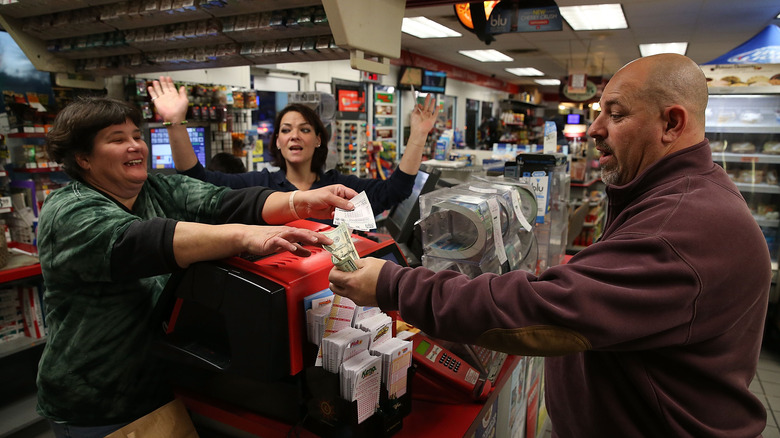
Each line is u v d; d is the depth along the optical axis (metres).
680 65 1.02
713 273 0.88
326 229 1.36
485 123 13.00
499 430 1.70
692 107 1.02
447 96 12.05
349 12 1.54
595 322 0.85
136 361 1.27
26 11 2.45
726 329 0.95
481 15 4.41
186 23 2.29
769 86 4.04
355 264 1.04
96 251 1.08
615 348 0.91
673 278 0.86
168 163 3.73
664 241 0.88
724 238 0.90
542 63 11.52
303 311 1.06
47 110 3.48
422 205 1.63
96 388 1.23
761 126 4.21
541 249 2.30
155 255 1.05
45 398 1.27
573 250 5.62
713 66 4.18
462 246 1.54
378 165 7.95
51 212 1.16
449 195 1.66
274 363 1.00
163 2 2.11
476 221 1.45
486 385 1.43
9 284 2.83
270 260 1.16
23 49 2.71
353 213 1.17
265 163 6.64
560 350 0.88
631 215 1.03
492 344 0.92
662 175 1.03
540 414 2.54
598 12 6.46
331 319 1.09
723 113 4.40
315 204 1.26
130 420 1.29
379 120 9.23
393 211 2.62
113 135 1.23
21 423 2.60
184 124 2.22
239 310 1.01
